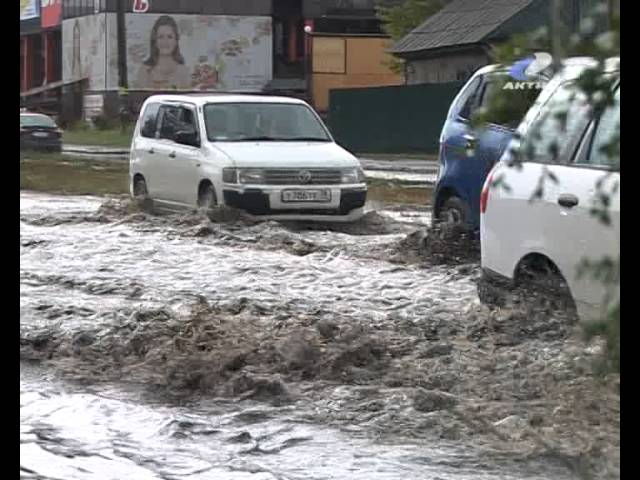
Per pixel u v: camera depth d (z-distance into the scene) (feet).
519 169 41.63
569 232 76.74
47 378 76.89
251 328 87.25
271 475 57.36
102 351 82.94
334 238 147.13
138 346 82.84
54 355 82.48
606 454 57.00
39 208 193.88
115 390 73.92
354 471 57.93
